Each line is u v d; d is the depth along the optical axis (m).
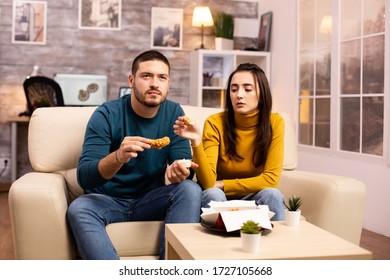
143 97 2.10
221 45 5.74
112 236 1.99
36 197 1.89
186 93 6.01
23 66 5.58
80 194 2.28
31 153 2.31
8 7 5.53
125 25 5.80
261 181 2.19
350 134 4.05
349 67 4.05
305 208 2.27
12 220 1.91
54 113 2.38
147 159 2.16
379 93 3.66
